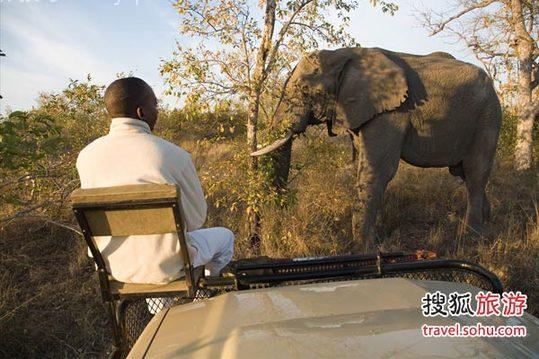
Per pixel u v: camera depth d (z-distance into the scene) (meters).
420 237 6.43
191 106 5.41
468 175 6.68
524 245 5.46
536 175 9.44
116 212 2.04
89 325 3.90
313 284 2.12
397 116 5.99
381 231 6.40
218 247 2.65
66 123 6.06
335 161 6.85
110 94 2.42
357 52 6.08
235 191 5.41
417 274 2.59
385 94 5.82
